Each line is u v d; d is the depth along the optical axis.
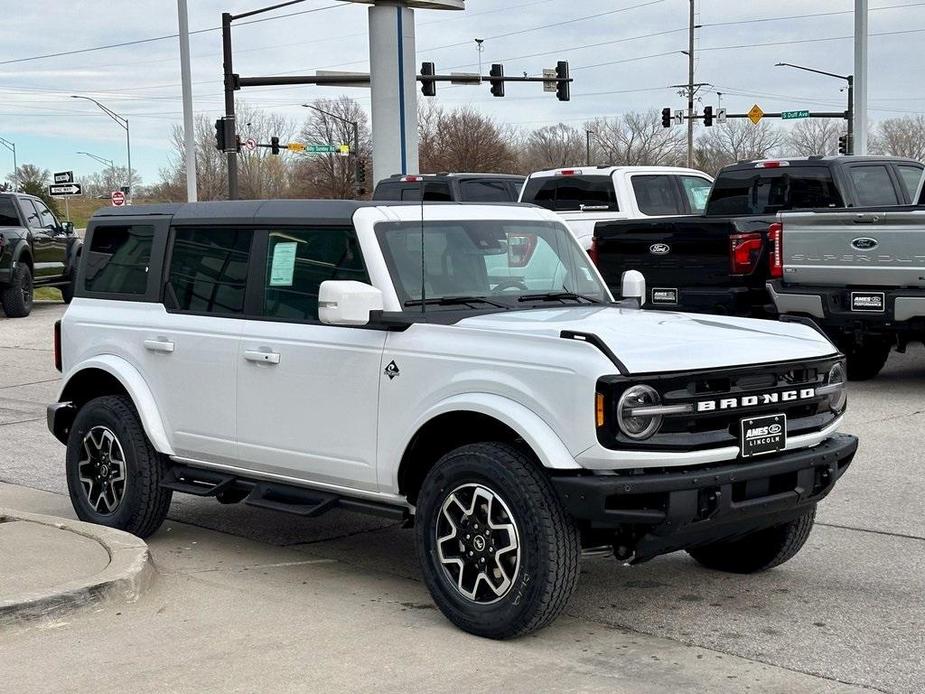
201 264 6.79
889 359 14.99
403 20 29.84
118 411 7.02
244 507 8.20
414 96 30.27
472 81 37.53
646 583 6.20
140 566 5.99
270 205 6.54
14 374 15.54
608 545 5.30
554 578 5.00
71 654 5.09
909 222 11.34
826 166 13.77
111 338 7.14
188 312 6.79
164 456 6.97
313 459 6.06
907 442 9.78
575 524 5.07
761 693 4.62
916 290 11.45
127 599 5.79
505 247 6.39
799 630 5.40
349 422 5.86
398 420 5.64
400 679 4.77
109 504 7.13
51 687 4.70
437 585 5.39
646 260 13.43
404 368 5.61
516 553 5.09
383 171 30.14
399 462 5.65
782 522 5.67
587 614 5.66
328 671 4.87
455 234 6.25
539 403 5.07
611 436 4.88
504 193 19.31
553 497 5.04
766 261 12.65
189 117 31.30
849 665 4.94
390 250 5.96
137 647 5.18
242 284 6.52
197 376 6.63
